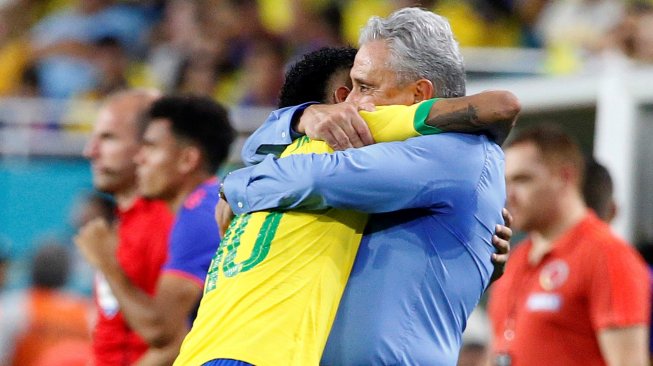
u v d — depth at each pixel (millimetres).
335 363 9305
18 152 26312
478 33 31953
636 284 15102
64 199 25781
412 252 9500
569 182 15867
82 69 34219
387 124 9523
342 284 9406
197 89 32938
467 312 9844
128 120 15586
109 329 14547
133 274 14641
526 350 15695
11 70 35406
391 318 9344
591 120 21062
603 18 28688
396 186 9234
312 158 9305
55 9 37000
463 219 9602
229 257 9648
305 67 10859
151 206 14938
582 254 15383
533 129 16250
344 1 33750
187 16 34094
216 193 14055
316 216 9453
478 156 9625
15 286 24984
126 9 35469
